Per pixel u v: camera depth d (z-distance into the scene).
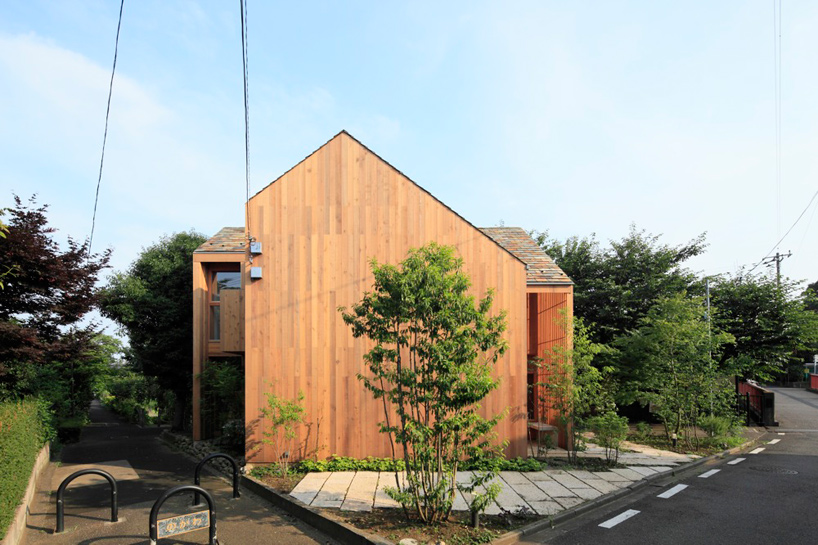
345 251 10.50
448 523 6.52
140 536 6.43
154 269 19.20
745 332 18.28
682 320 13.59
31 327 10.10
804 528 6.65
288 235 10.44
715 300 19.06
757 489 8.77
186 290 19.14
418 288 6.55
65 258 10.65
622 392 14.30
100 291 12.10
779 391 32.59
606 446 10.62
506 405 10.45
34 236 9.78
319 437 10.03
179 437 15.73
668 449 12.43
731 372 14.64
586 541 6.19
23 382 11.10
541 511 7.18
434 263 6.80
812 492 8.56
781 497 8.23
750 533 6.46
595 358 15.69
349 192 10.62
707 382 12.98
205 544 6.12
